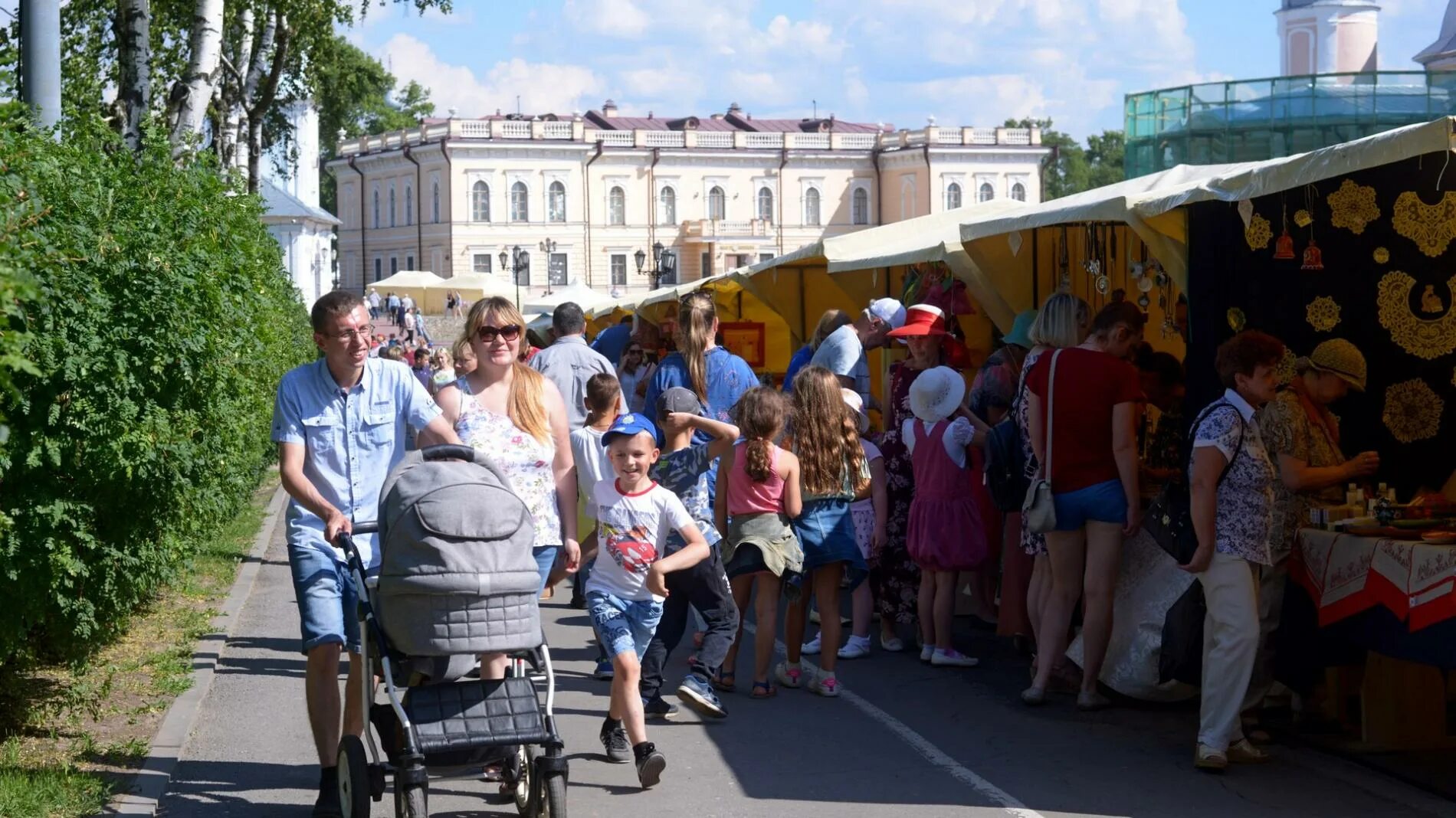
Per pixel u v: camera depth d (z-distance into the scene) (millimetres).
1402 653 6113
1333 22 65062
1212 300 7680
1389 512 6566
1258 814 5863
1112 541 7410
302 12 25281
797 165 85750
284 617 10516
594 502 6547
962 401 8766
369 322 5723
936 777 6457
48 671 7926
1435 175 7832
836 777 6461
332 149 96438
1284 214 7668
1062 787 6270
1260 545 6340
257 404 11969
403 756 5008
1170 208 7312
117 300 6734
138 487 6766
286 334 17656
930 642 8852
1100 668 7660
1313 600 6711
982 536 8703
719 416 9062
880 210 87375
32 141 6301
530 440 6363
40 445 6188
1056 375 7434
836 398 8008
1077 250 10828
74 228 6438
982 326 12523
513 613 5145
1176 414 8461
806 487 7949
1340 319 7832
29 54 8492
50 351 6117
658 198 83938
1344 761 6633
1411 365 7914
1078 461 7410
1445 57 51375
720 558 7324
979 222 9789
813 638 9594
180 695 7781
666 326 16422
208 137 25297
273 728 7371
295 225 56219
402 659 5266
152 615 9945
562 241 82312
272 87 25953
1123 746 6926
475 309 6340
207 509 8195
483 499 5121
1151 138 40250
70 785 5910
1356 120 37094
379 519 5176
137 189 7828
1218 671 6422
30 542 6227
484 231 81438
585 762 6746
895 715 7590
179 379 7242
